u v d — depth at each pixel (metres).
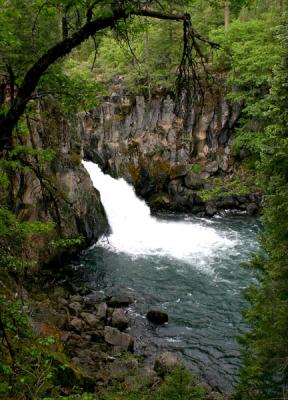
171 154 39.78
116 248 29.61
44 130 24.53
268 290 12.34
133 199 38.72
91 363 16.06
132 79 40.41
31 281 22.00
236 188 38.41
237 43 36.62
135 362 16.27
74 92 8.52
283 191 12.34
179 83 6.84
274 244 13.12
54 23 12.16
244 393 12.35
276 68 13.62
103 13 6.00
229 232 32.81
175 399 9.67
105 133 41.00
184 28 6.29
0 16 7.56
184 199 38.94
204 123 39.38
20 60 10.86
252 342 13.30
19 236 10.95
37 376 8.81
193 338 18.77
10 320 9.40
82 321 18.91
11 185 20.84
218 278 24.72
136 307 21.47
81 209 28.17
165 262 27.17
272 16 37.25
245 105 38.78
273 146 12.81
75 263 26.72
